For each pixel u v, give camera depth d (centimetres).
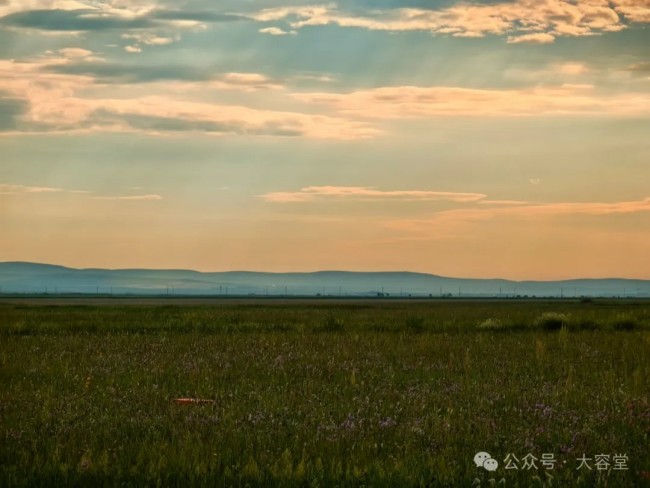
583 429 1373
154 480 1052
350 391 1802
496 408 1593
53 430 1379
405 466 1120
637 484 1062
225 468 1104
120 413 1539
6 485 1031
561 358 2502
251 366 2302
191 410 1544
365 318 5691
